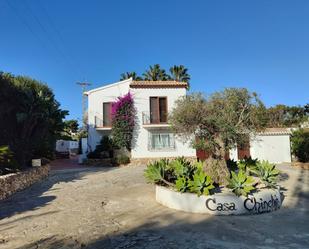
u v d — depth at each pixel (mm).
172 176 12156
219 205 10102
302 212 10789
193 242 7328
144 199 12055
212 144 11891
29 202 11781
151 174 11969
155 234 7926
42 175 19203
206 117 11586
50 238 7609
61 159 40469
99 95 30375
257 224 9086
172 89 30016
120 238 7594
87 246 7062
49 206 11008
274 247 7094
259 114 11938
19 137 19078
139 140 29547
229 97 11695
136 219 9320
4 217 9617
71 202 11586
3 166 14961
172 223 8969
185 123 12031
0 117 18109
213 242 7352
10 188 13461
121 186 15117
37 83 25891
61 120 27141
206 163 12336
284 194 13953
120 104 29172
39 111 20344
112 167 26938
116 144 29016
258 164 13383
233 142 12039
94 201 11695
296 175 20000
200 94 12062
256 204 10453
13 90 19250
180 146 29812
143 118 29609
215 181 11961
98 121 30125
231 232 8219
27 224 8797
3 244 7258
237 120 11805
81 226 8555
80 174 20906
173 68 57062
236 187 10445
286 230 8523
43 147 23422
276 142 29609
